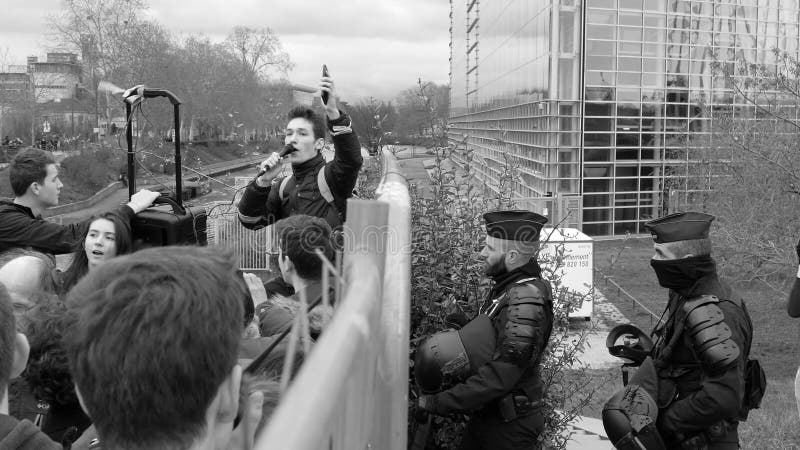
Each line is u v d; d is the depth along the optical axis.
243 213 4.72
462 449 3.98
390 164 3.16
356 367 0.87
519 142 39.44
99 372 1.17
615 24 34.59
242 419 1.57
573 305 4.77
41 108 66.81
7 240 4.07
